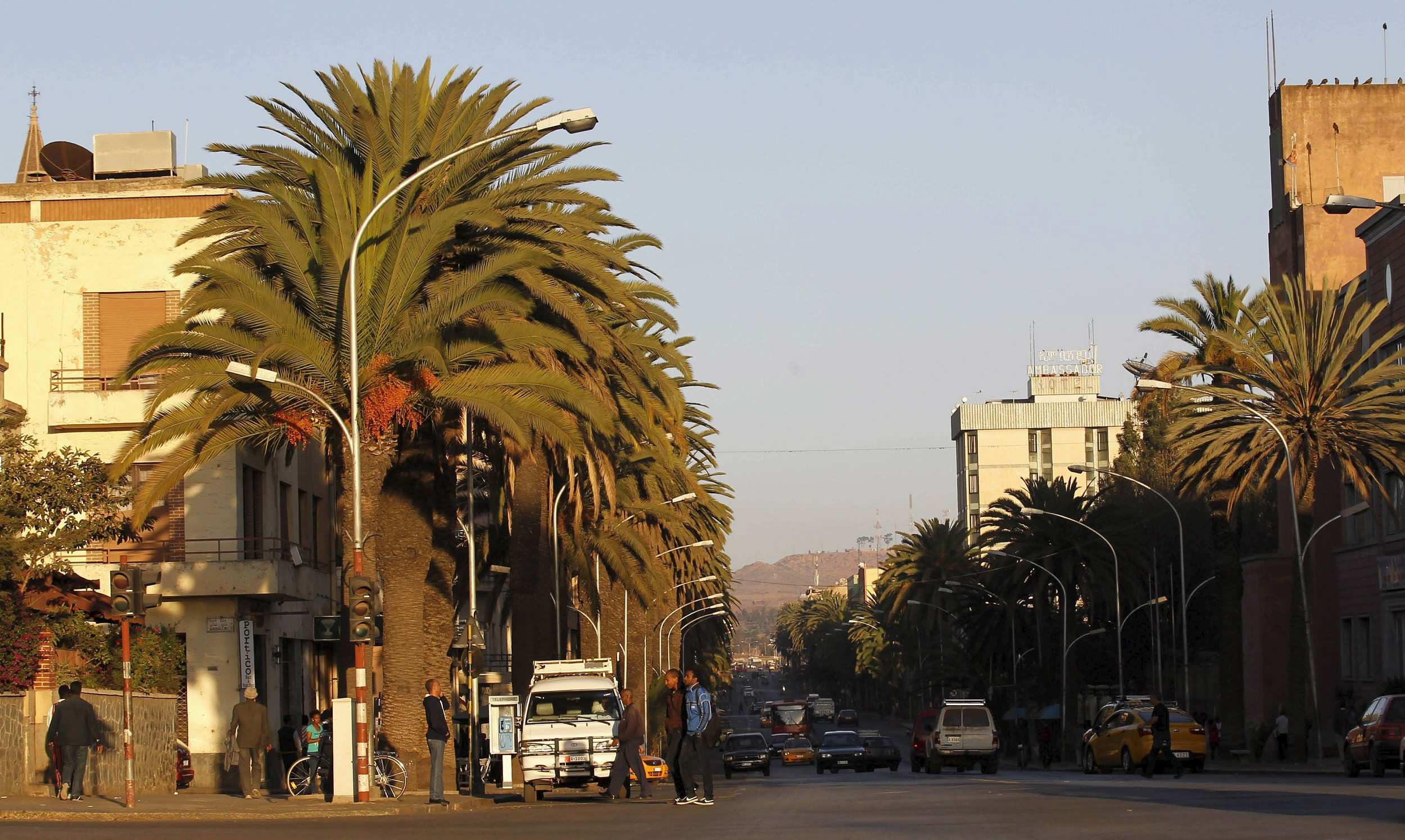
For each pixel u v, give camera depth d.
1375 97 87.31
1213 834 18.97
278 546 52.75
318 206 36.41
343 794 31.58
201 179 37.41
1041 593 94.94
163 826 23.86
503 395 35.12
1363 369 68.88
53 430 49.75
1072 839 18.72
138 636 43.03
